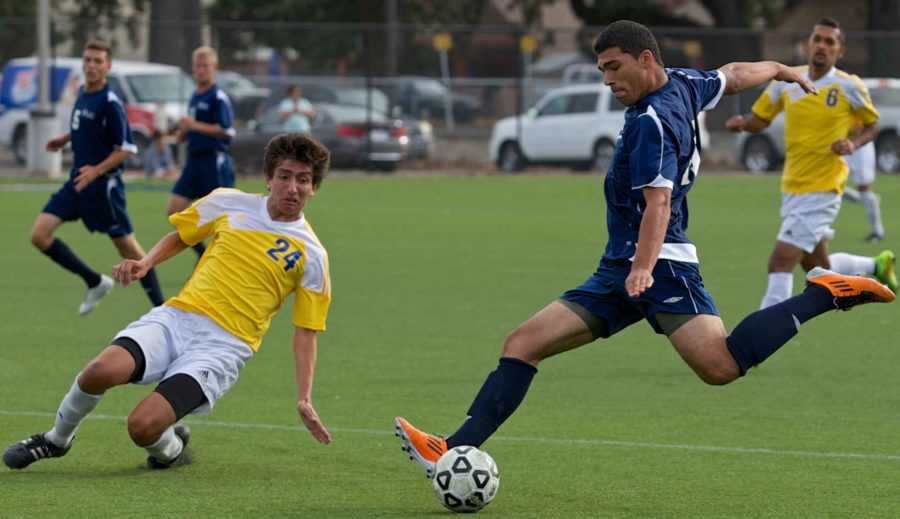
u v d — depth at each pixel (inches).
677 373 1226.0
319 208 2920.8
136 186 3334.2
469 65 4817.9
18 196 3004.4
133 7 5664.4
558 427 999.6
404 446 768.3
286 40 4389.8
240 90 3951.8
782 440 958.4
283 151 797.9
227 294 800.3
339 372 1214.3
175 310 801.6
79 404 794.8
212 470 850.1
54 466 853.2
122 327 1453.0
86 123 1433.3
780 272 1349.7
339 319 1518.2
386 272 1927.9
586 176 3927.2
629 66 751.7
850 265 1334.9
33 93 4035.4
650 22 5629.9
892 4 5241.1
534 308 1609.3
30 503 757.9
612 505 774.5
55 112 3521.2
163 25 4227.4
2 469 840.3
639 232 746.8
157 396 766.5
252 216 815.1
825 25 1342.3
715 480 837.2
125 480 817.5
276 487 808.3
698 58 4579.2
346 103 4116.6
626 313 784.3
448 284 1808.6
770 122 1382.9
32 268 1920.5
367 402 1085.1
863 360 1293.1
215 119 1791.3
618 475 850.1
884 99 4141.2
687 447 933.2
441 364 1256.2
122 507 752.3
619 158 761.6
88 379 772.0
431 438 765.3
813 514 756.0
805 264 1389.0
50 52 4274.1
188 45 4343.0
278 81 4151.1
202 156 1804.9
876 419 1035.3
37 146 3518.7
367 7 5605.3
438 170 4141.2
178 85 3978.8
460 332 1438.2
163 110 3538.4
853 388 1158.3
